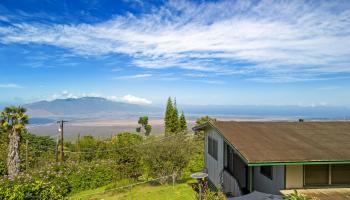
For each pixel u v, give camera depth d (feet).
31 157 97.04
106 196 67.15
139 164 78.59
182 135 88.02
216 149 59.82
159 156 73.51
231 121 56.13
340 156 35.17
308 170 38.34
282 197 35.12
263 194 37.17
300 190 37.04
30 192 32.35
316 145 39.19
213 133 62.28
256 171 47.37
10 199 30.83
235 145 38.60
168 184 73.82
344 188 37.91
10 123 79.61
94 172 77.46
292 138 42.57
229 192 51.29
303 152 36.27
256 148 37.45
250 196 37.19
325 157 34.78
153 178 74.84
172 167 73.15
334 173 38.91
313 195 35.12
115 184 74.69
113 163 81.92
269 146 38.37
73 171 76.28
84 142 123.85
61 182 69.46
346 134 45.34
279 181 39.17
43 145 125.59
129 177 78.48
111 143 118.32
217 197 41.16
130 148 79.66
